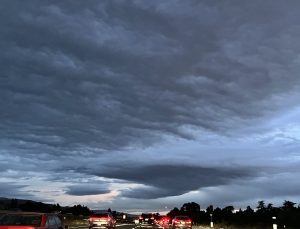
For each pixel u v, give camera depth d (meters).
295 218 46.56
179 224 46.00
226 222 59.66
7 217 18.66
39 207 87.44
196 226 60.91
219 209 89.94
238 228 52.47
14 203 83.94
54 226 19.72
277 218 48.41
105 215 39.88
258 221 60.84
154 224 80.44
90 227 39.72
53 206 96.88
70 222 65.31
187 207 123.94
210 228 52.78
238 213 73.38
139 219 91.25
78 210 136.75
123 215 113.00
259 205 74.25
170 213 121.44
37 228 17.66
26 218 18.66
